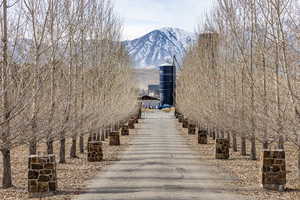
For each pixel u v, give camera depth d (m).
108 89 27.28
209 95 24.61
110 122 29.28
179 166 17.75
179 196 11.48
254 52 16.53
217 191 12.19
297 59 11.84
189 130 37.78
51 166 11.62
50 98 14.28
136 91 51.62
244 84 17.11
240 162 18.89
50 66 13.84
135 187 12.86
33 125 12.42
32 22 13.40
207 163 18.69
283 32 12.02
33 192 11.40
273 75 13.73
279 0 12.78
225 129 20.20
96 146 19.50
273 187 12.26
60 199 11.05
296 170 16.22
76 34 19.58
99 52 25.05
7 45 11.22
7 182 12.77
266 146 15.71
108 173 15.80
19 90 11.25
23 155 22.42
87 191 12.22
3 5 11.22
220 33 22.03
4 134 11.09
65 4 16.75
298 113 11.43
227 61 21.11
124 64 35.41
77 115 17.84
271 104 13.59
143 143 29.23
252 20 16.34
